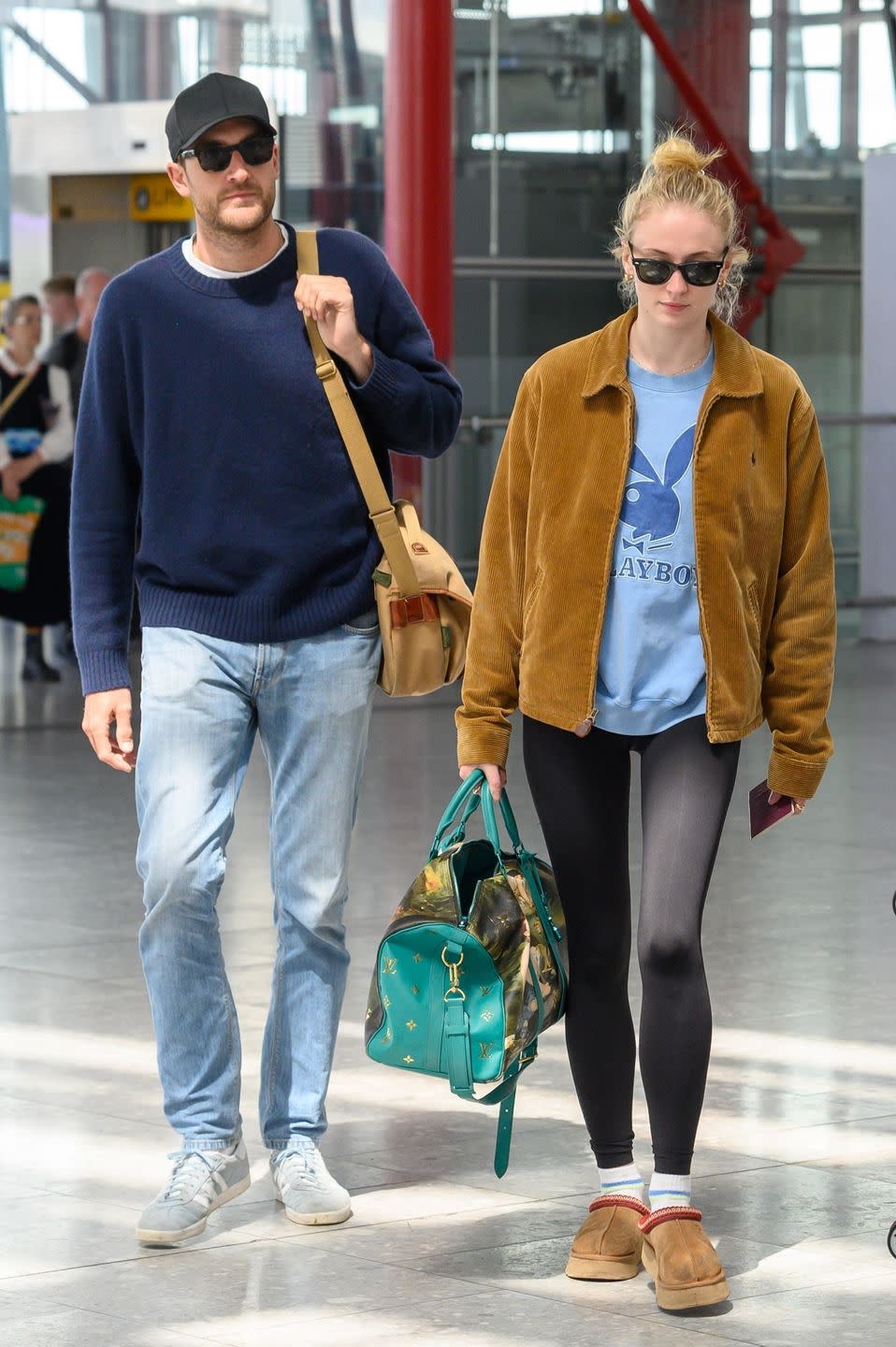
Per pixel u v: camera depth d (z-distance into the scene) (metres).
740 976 8.55
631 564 5.18
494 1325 4.94
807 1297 5.10
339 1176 6.12
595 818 5.31
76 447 5.90
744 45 24.64
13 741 15.66
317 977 5.93
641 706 5.21
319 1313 5.02
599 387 5.16
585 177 23.70
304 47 18.77
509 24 23.19
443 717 16.88
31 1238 5.57
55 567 18.06
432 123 17.45
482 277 23.17
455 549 19.08
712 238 5.07
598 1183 6.04
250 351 5.67
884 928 9.46
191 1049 5.75
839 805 12.75
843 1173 6.07
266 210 5.64
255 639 5.73
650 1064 5.14
